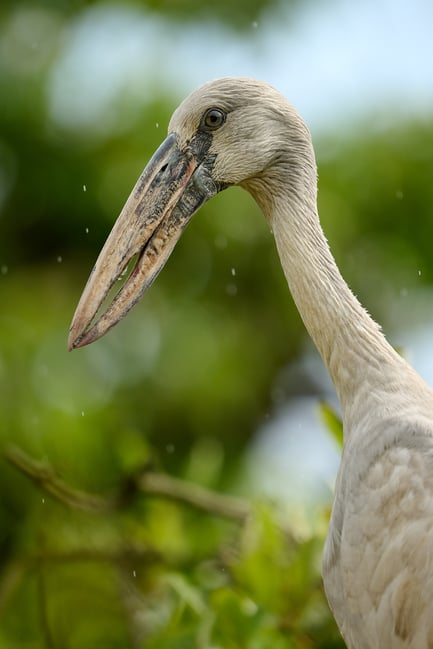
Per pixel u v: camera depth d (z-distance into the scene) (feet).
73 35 49.44
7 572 38.40
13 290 47.70
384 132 48.60
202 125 29.37
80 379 44.83
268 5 49.14
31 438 41.73
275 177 29.37
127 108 47.80
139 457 37.81
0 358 43.47
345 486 27.20
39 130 48.24
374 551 26.30
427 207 48.44
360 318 28.14
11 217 48.70
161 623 33.50
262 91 29.45
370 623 26.61
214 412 47.73
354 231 47.80
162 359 47.26
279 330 49.42
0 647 37.86
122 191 47.06
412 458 26.20
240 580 32.35
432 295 49.08
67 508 38.50
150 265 29.35
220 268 48.62
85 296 29.14
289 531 34.01
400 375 27.58
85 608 40.37
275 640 30.99
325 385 50.11
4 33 49.14
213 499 37.65
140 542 38.14
